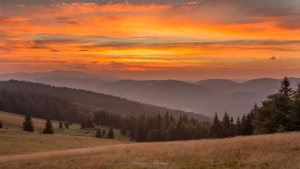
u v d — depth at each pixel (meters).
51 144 48.31
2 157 26.88
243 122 66.44
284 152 14.12
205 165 12.77
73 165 15.67
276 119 34.09
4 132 56.75
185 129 84.75
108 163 15.29
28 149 39.25
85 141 60.91
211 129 83.88
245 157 13.77
